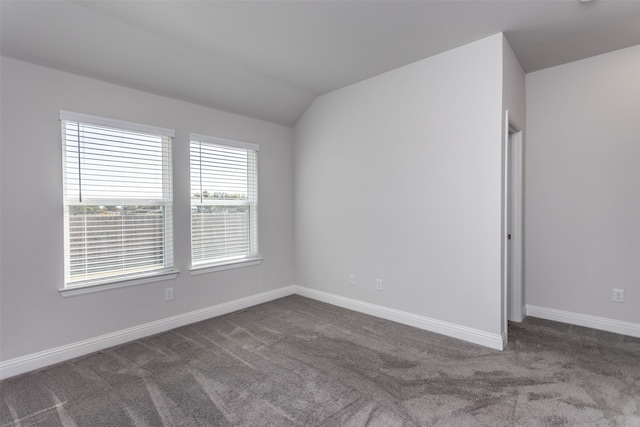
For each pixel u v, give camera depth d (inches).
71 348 97.0
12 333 87.5
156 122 115.6
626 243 108.9
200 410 71.7
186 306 124.9
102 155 103.7
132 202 110.8
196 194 128.4
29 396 77.3
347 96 138.6
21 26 81.4
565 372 85.2
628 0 80.6
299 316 132.2
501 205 98.1
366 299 134.8
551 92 122.1
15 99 87.4
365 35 98.1
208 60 112.4
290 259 165.9
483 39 100.2
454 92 106.8
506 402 73.0
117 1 80.4
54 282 94.3
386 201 126.3
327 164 148.3
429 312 115.3
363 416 69.0
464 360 92.7
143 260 114.3
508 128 109.1
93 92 100.7
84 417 69.5
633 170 107.2
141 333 111.8
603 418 67.1
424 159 114.7
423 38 99.8
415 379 83.2
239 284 142.9
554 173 122.1
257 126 149.3
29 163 89.8
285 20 89.7
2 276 86.2
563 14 87.0
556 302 122.9
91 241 102.1
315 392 78.2
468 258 105.3
